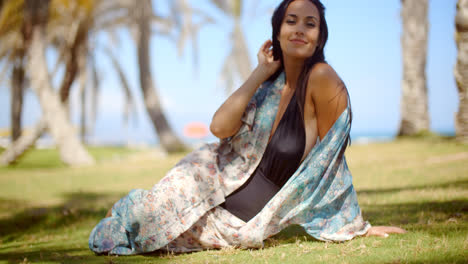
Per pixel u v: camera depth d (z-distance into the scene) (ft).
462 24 34.47
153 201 8.55
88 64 94.84
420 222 10.01
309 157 8.59
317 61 8.98
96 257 8.53
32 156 73.46
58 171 41.34
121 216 8.82
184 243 8.82
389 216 11.19
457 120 35.68
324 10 9.14
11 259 8.53
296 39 8.86
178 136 69.36
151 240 8.47
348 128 8.66
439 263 6.47
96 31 74.02
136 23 67.05
